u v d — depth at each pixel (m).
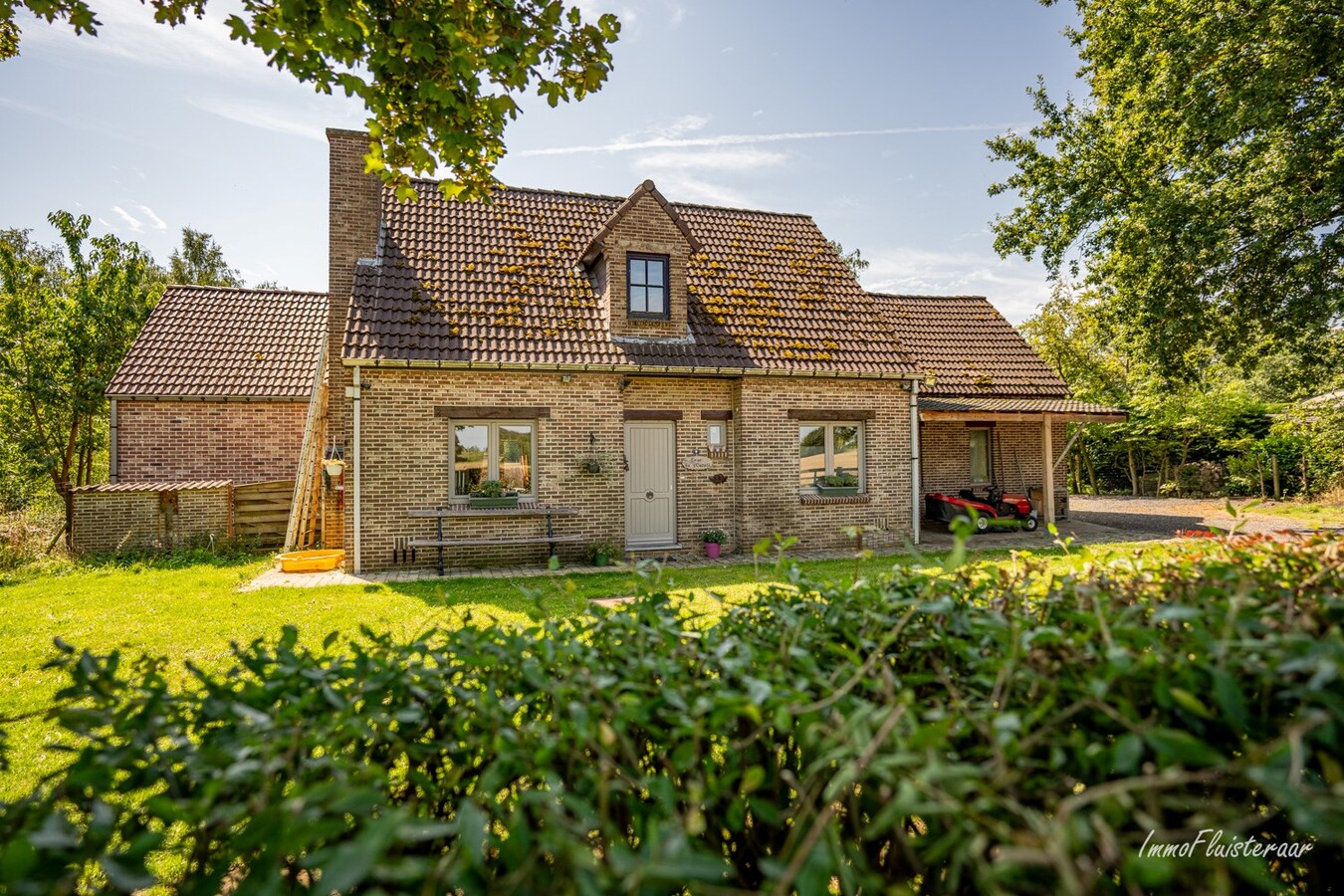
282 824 1.24
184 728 1.82
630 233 13.49
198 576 11.77
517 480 12.72
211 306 19.75
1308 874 1.82
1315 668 1.40
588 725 1.62
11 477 20.75
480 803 1.63
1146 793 1.21
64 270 21.83
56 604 9.48
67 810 1.78
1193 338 15.98
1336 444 21.52
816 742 1.46
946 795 1.20
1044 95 17.45
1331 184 13.61
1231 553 2.45
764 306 15.02
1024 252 18.38
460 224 14.28
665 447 13.91
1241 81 13.95
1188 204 14.48
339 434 14.03
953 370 19.00
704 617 2.70
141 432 16.83
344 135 14.21
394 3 4.13
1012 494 18.67
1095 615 1.82
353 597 9.64
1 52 5.14
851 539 14.47
